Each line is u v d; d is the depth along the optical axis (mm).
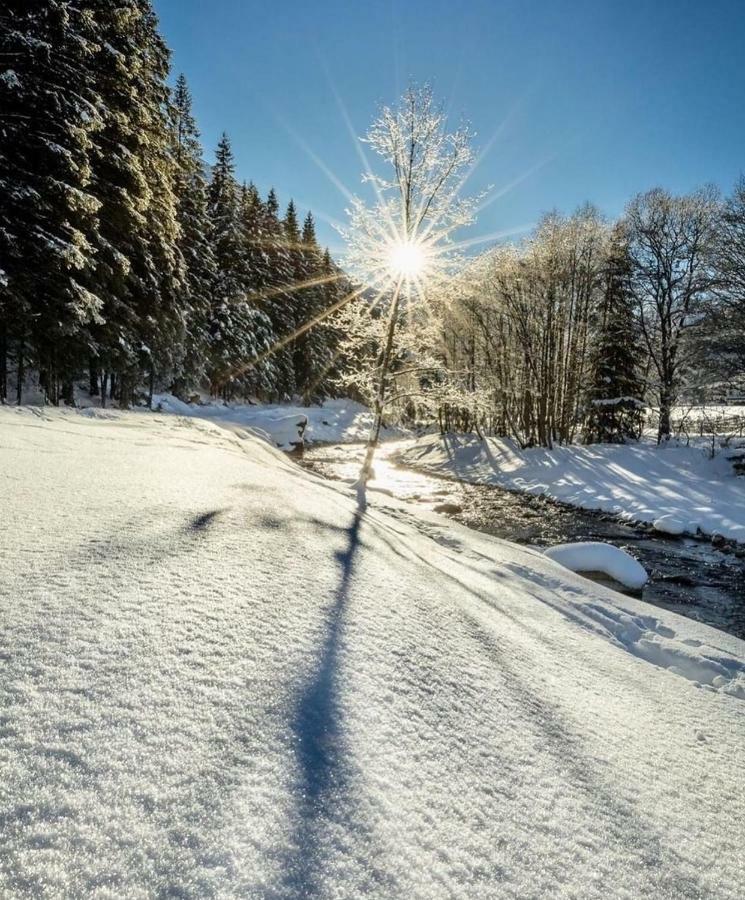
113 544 3395
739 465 17125
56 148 11664
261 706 2027
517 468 22031
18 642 2090
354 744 1968
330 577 3729
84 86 13453
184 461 7836
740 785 2537
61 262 12344
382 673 2557
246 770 1684
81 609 2455
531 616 4672
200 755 1697
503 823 1804
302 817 1558
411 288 11547
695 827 2104
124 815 1409
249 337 38250
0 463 5223
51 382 15797
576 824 1908
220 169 35719
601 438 26547
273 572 3521
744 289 18141
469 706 2521
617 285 25672
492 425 32469
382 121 10867
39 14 11797
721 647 5301
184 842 1373
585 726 2699
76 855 1267
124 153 15258
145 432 12180
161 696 1946
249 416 34750
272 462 13320
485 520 14492
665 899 1670
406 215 11180
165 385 30766
